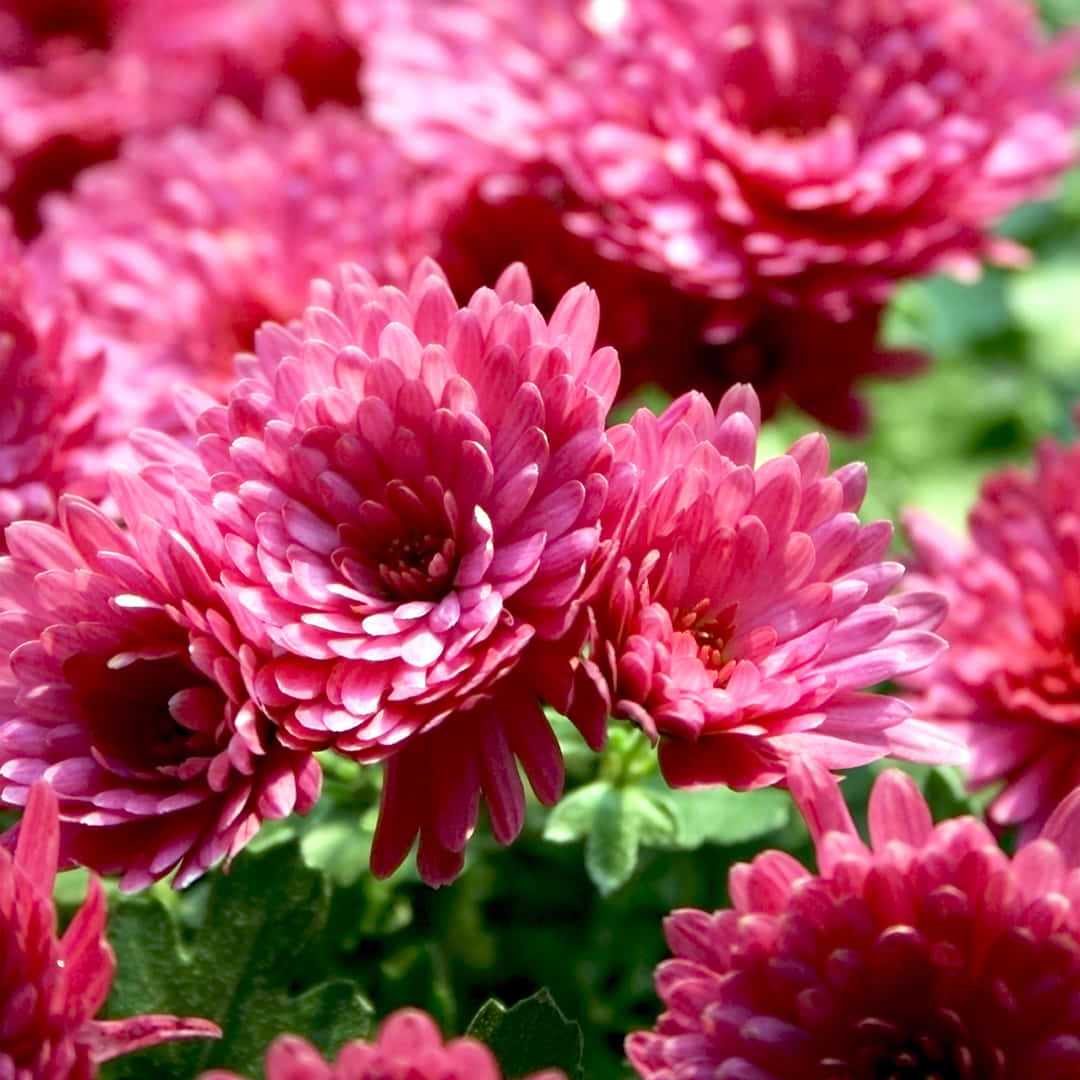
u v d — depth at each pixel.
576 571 0.45
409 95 0.58
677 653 0.46
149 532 0.46
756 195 0.56
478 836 0.53
